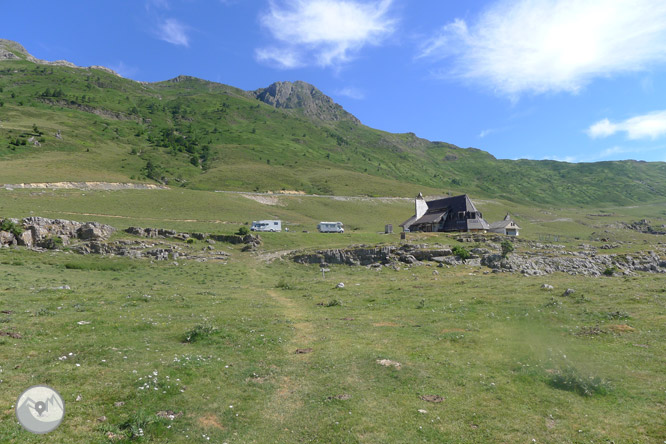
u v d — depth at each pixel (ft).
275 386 50.98
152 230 271.08
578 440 37.81
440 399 46.83
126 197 435.53
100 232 242.37
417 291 133.08
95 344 61.11
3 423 35.47
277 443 37.86
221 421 41.57
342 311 102.42
